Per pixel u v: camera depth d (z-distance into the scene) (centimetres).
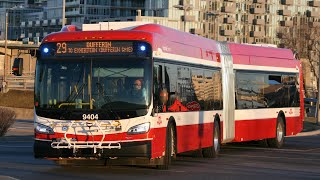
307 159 2381
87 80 1747
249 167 2048
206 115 2264
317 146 3109
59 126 1742
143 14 17562
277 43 16038
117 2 17525
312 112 7262
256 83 2772
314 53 10875
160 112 1808
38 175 1753
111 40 1756
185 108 2050
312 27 10950
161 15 14788
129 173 1812
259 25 15925
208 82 2303
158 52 1811
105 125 1723
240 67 2650
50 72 1767
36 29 19825
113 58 1750
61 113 1742
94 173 1806
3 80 7881
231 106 2556
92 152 1723
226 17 15425
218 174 1830
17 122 5438
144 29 1873
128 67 1744
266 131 2847
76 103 1739
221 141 2445
